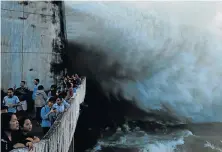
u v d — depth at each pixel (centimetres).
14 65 1927
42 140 728
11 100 1009
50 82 2155
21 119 586
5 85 1855
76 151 3406
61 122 981
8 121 540
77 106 1784
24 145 548
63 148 1052
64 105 1188
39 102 1270
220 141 3484
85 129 3619
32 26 2059
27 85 2014
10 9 1916
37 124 1228
